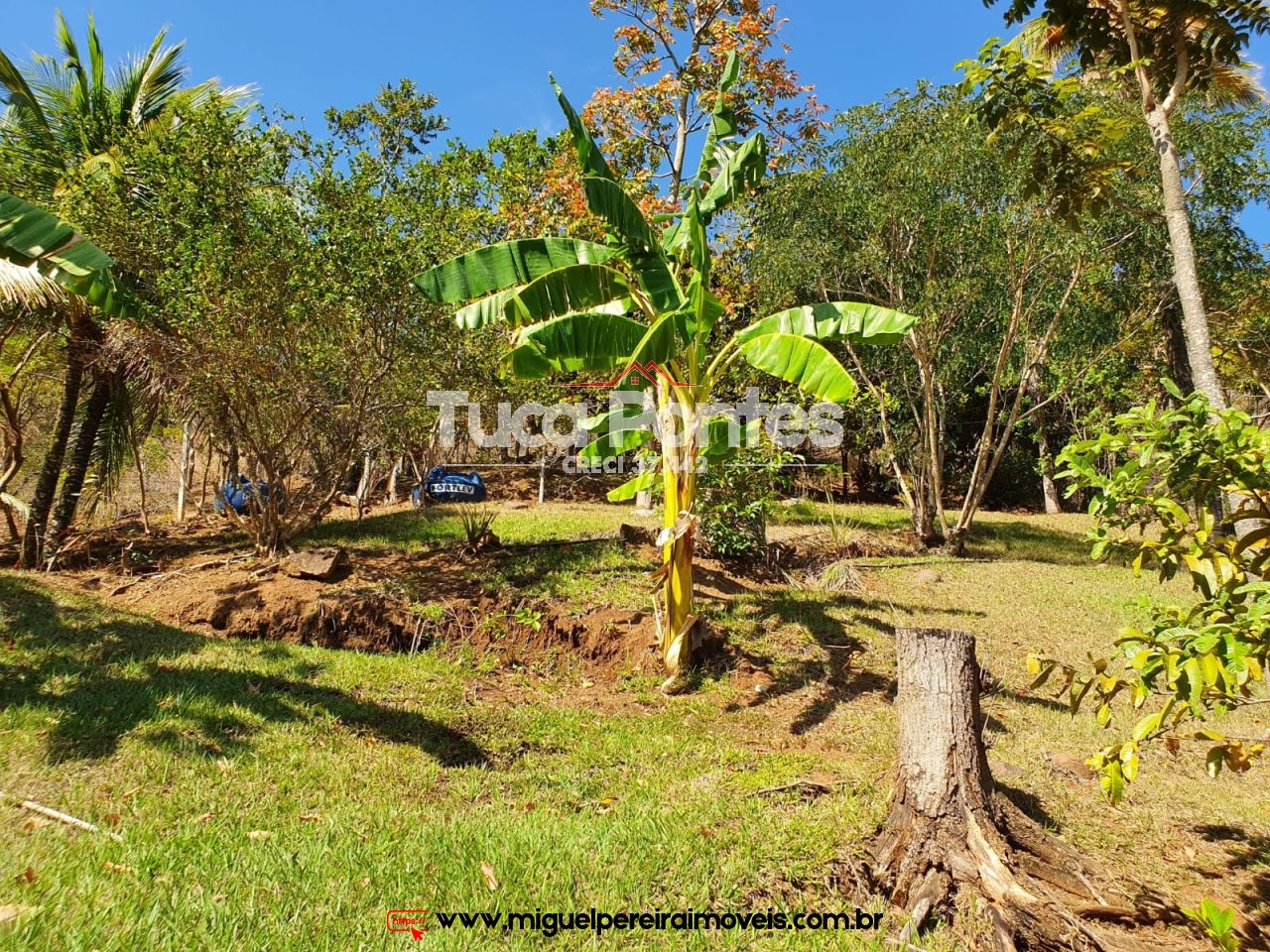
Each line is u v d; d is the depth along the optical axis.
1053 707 6.93
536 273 6.57
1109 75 7.61
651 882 3.78
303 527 10.26
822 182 13.47
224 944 3.04
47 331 10.54
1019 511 24.92
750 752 5.69
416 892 3.54
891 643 8.32
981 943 3.40
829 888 3.80
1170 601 10.15
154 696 5.57
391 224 9.08
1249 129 12.41
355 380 9.44
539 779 5.09
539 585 8.70
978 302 14.04
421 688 6.59
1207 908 2.38
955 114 11.84
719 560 11.12
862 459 21.17
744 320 15.53
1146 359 17.03
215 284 8.51
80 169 9.91
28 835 3.71
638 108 15.72
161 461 17.53
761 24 15.47
